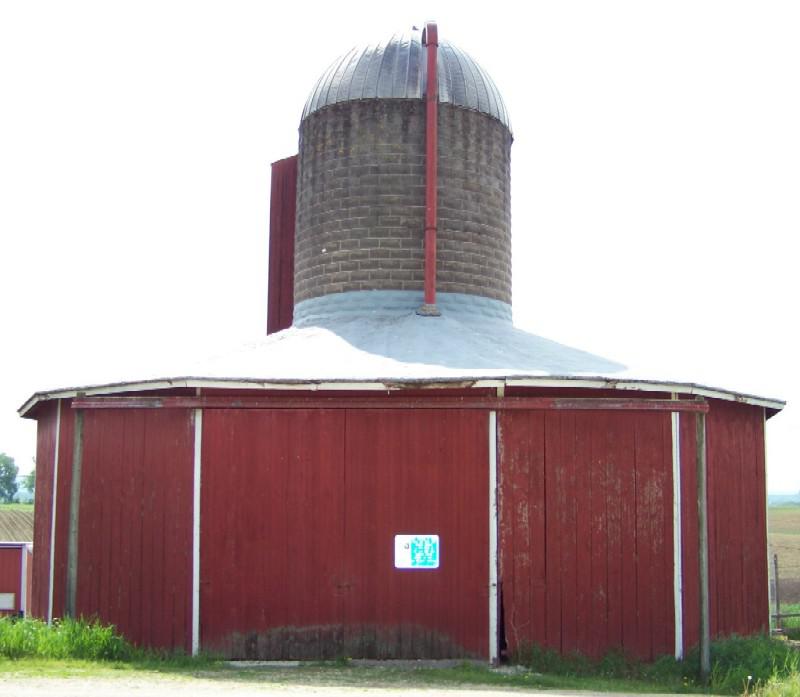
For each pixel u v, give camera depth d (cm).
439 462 1468
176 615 1465
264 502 1467
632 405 1480
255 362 1577
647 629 1477
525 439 1480
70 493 1659
